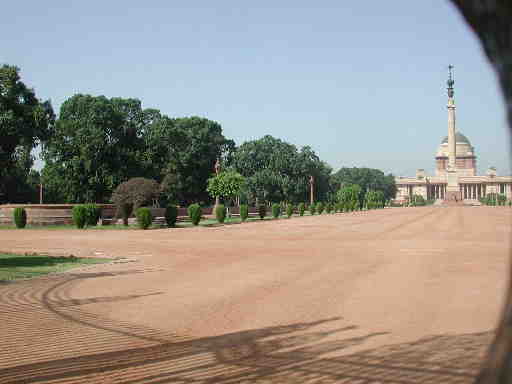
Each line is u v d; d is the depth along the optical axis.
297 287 12.75
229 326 8.80
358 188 119.25
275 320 9.20
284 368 6.38
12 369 6.46
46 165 70.19
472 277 13.94
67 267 17.38
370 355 6.88
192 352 7.21
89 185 69.56
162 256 20.58
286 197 104.69
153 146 76.56
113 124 70.69
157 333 8.37
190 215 47.59
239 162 103.62
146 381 5.98
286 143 109.19
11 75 53.62
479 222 45.25
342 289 12.36
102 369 6.46
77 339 8.00
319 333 8.20
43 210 48.97
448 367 6.25
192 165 86.31
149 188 47.19
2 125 51.72
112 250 23.25
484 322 8.77
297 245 24.86
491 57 2.18
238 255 20.62
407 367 6.27
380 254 20.22
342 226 42.50
